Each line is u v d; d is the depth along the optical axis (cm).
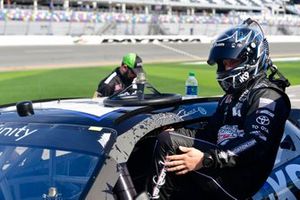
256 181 254
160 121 268
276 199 278
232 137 257
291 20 5866
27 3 5603
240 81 265
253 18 276
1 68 2131
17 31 4419
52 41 3853
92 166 226
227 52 263
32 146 245
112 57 2795
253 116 251
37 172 235
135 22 5097
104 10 5625
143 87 313
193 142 254
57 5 5728
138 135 248
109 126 246
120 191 221
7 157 246
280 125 253
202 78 1714
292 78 1794
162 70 2031
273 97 254
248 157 245
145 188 249
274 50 3581
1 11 4347
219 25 5569
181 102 301
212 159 238
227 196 250
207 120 300
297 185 297
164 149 248
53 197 221
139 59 603
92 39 4019
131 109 275
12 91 1338
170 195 253
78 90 1379
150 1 6069
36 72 1923
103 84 600
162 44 3919
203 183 250
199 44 4009
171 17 5331
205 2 6519
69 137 243
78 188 221
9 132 258
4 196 229
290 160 307
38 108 290
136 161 278
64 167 231
